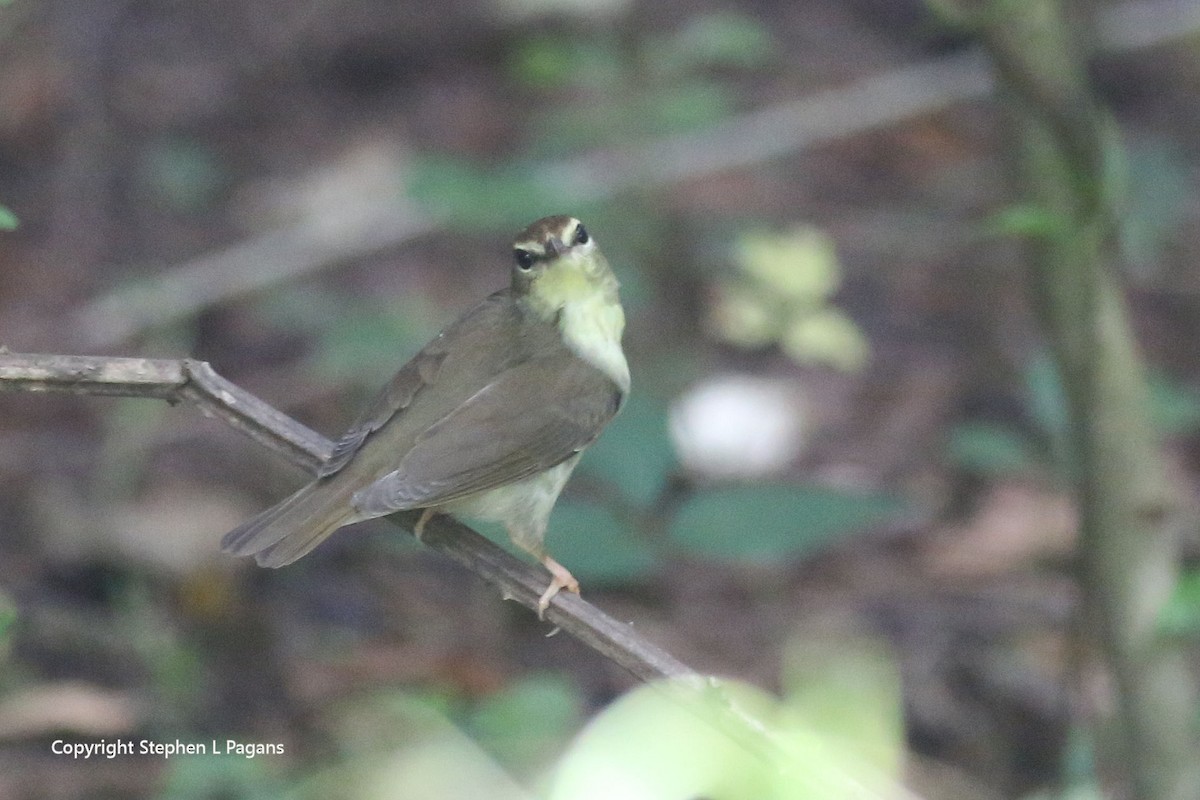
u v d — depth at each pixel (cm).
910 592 1165
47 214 1577
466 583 1152
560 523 909
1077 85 582
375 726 930
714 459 1302
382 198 1605
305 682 1005
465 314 838
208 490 1207
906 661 1080
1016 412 1371
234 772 854
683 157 1588
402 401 766
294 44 1847
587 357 816
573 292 819
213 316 1466
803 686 577
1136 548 586
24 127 1662
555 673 1060
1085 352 589
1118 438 589
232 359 1414
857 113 1689
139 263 1522
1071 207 617
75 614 1052
